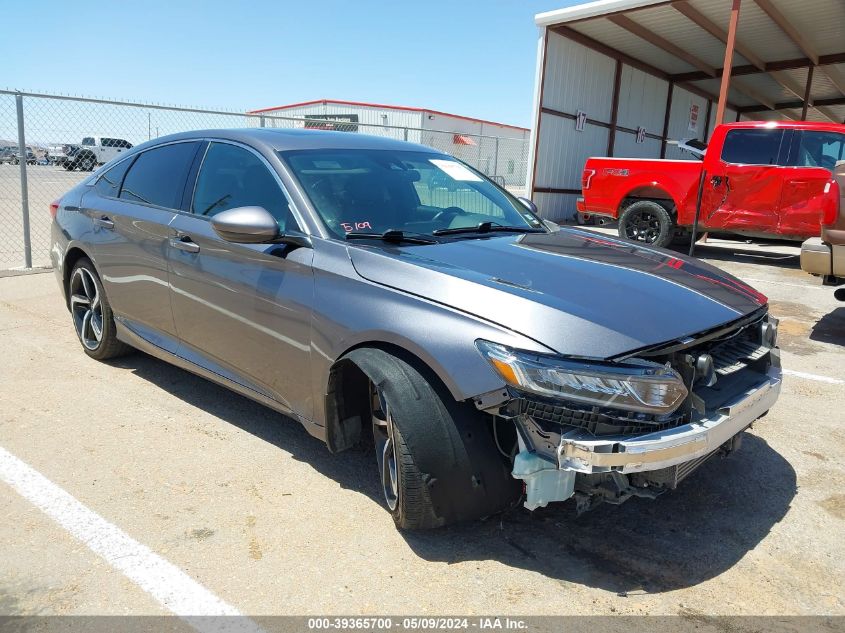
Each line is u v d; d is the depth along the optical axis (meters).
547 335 2.28
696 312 2.60
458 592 2.39
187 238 3.56
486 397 2.30
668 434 2.29
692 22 15.30
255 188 3.37
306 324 2.89
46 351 4.95
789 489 3.19
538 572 2.51
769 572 2.55
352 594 2.36
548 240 3.37
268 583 2.41
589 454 2.19
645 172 10.55
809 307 7.21
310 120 9.97
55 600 2.29
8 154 8.09
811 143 8.99
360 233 3.06
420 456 2.40
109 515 2.82
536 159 16.41
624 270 2.90
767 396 2.81
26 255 7.95
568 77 16.80
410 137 27.03
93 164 8.27
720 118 12.62
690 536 2.78
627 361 2.27
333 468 3.28
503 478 2.48
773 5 14.09
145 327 4.10
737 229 9.69
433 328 2.44
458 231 3.33
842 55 18.14
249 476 3.18
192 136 3.95
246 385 3.38
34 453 3.36
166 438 3.57
